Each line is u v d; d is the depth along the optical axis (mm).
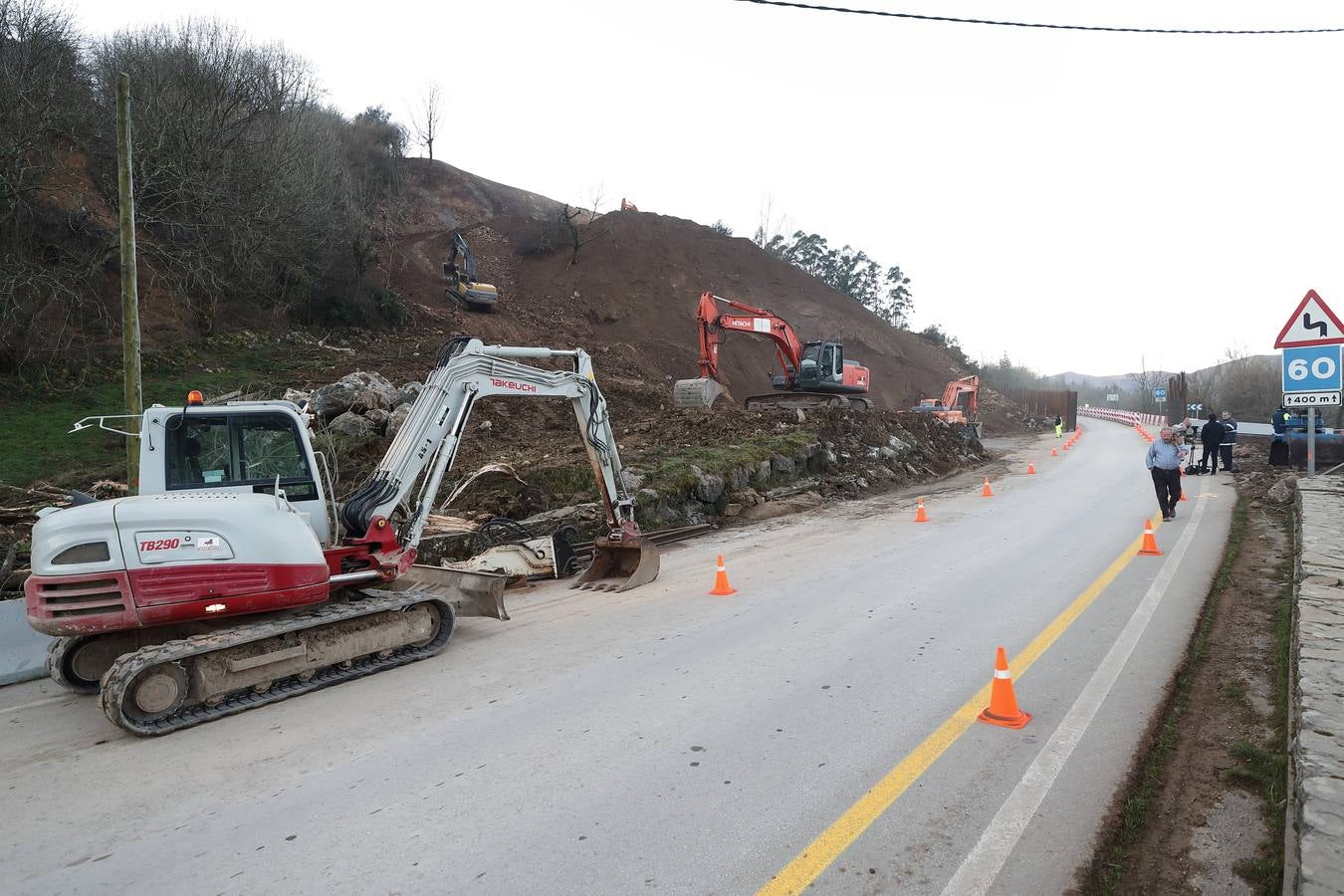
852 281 95625
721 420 19844
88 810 4359
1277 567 9156
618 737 5055
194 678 5668
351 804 4277
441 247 46312
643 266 48656
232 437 6699
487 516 12156
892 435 22828
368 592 7320
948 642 6863
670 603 8703
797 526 14047
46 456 16172
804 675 6129
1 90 21422
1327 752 3861
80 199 24219
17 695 6652
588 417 9984
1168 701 5402
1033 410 58844
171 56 28234
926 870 3510
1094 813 3969
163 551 5680
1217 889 3365
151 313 24984
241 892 3482
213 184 26203
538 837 3855
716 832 3855
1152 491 17078
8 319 20312
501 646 7289
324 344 27953
